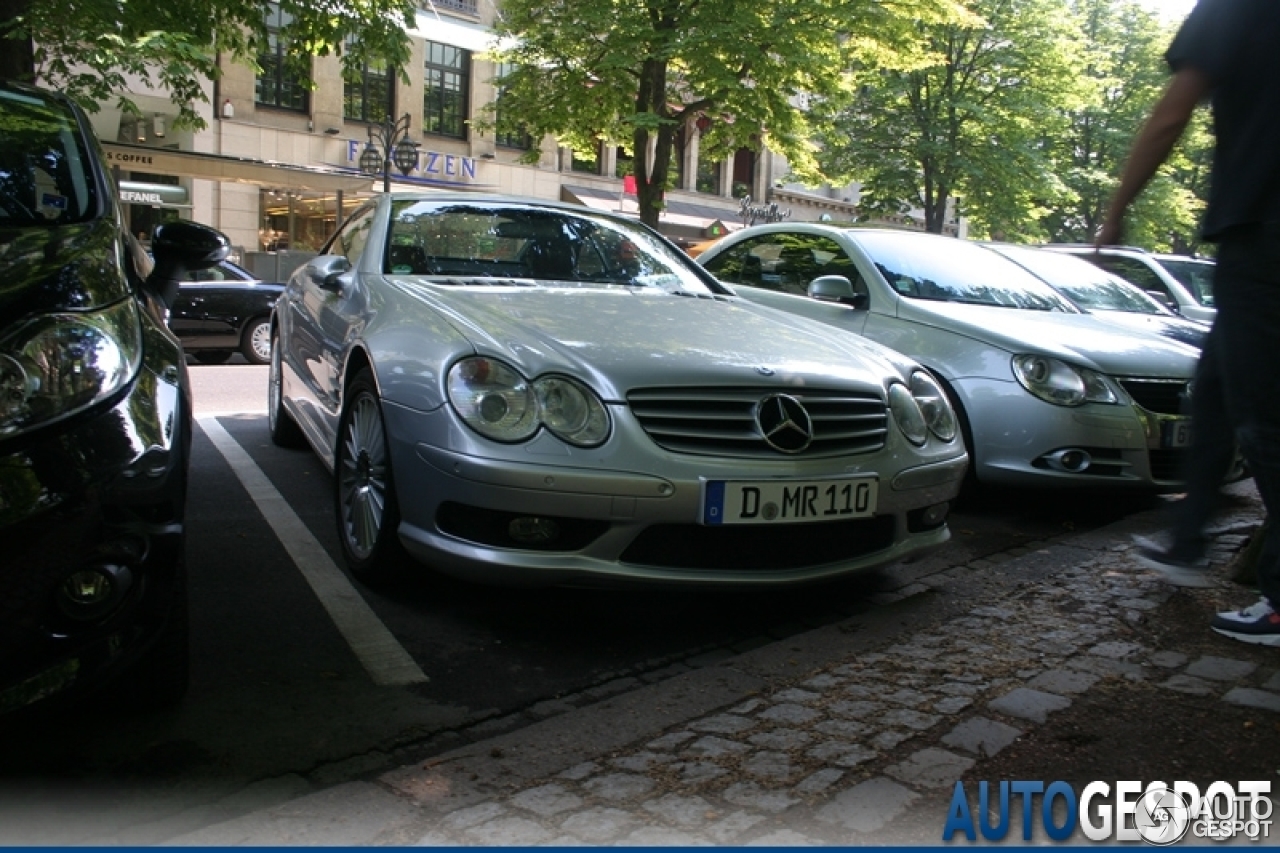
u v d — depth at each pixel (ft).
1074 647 10.66
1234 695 9.35
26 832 6.90
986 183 77.05
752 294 20.72
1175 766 8.06
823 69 51.98
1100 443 15.66
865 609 12.12
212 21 35.04
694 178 109.19
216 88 75.92
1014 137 76.95
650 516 10.01
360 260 14.58
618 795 7.54
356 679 9.62
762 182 115.24
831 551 11.18
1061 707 9.09
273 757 8.08
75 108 11.85
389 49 36.19
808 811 7.34
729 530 10.44
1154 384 16.22
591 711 9.03
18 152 10.37
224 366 38.29
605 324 11.74
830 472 10.77
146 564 7.39
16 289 7.70
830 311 18.95
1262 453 7.50
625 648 10.75
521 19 53.88
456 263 14.42
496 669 10.03
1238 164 7.27
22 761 7.87
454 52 89.15
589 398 10.19
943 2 53.47
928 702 9.23
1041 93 76.74
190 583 12.03
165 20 32.48
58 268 8.18
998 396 16.21
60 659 7.02
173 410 7.97
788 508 10.47
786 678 9.85
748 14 48.62
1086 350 16.31
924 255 20.02
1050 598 12.44
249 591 11.84
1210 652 10.51
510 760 8.09
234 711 8.83
